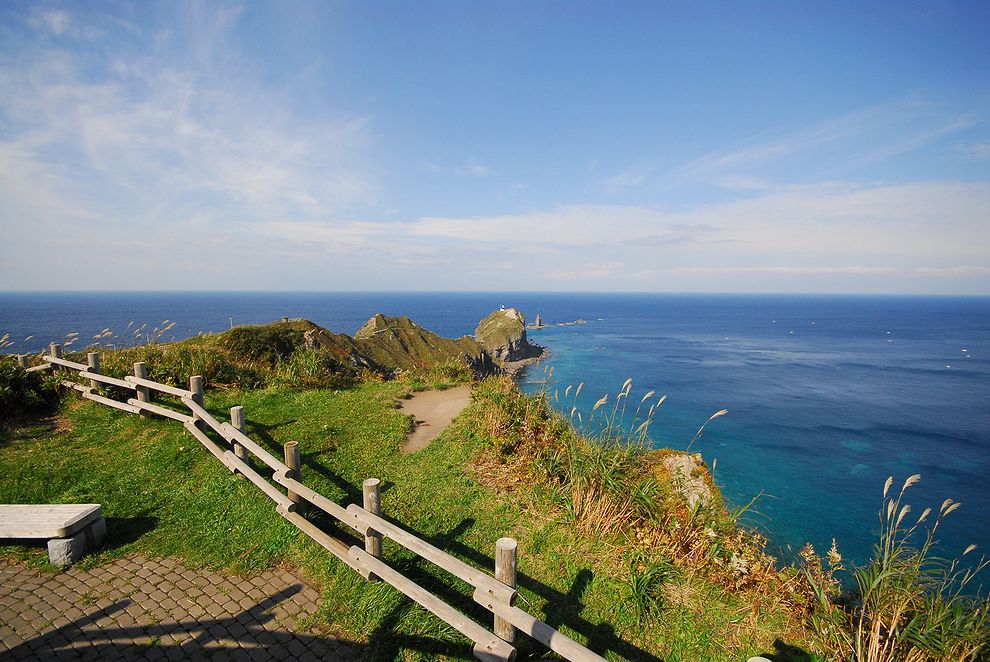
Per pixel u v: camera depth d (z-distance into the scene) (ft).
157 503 22.54
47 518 18.53
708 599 16.58
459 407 37.27
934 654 13.66
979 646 13.37
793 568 17.81
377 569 16.48
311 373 42.63
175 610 15.83
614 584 17.02
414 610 15.80
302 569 18.16
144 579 17.39
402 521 20.90
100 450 27.84
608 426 27.30
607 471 22.21
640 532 19.36
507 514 21.43
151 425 30.71
